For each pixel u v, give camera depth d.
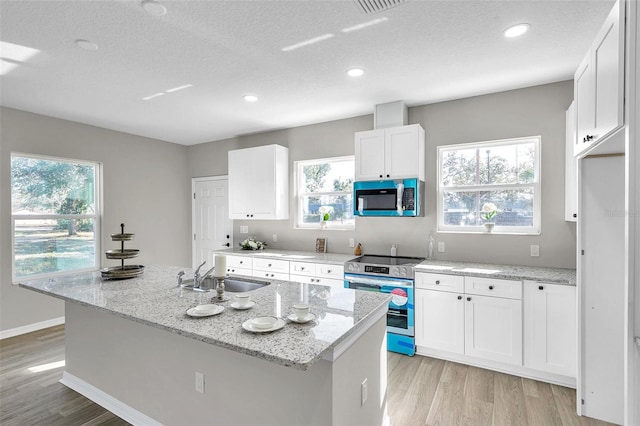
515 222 3.24
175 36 2.19
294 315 1.60
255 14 1.95
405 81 2.95
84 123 4.22
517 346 2.62
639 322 1.29
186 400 1.83
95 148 4.34
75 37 2.18
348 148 4.08
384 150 3.46
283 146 4.55
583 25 2.07
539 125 3.05
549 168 3.01
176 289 2.21
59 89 3.08
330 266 3.50
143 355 2.02
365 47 2.34
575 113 2.07
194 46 2.32
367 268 3.26
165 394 1.92
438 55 2.46
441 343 2.93
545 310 2.53
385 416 2.01
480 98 3.30
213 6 1.87
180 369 1.85
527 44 2.30
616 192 2.03
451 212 3.53
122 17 1.97
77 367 2.46
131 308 1.78
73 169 4.20
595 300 2.10
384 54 2.45
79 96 3.26
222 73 2.76
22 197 3.74
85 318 2.39
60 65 2.58
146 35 2.17
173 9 1.90
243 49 2.36
